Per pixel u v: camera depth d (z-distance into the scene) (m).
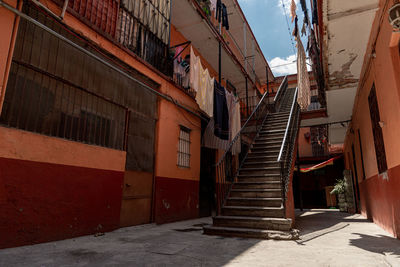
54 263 3.01
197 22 10.05
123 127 6.09
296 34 6.00
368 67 5.75
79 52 4.99
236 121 10.29
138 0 6.87
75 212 4.58
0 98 3.53
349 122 10.68
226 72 13.94
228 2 12.83
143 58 6.88
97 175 5.11
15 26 3.78
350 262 3.13
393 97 4.17
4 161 3.62
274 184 6.29
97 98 5.41
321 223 7.52
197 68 7.93
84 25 5.08
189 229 5.98
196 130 9.13
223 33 14.55
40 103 4.24
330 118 10.37
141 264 3.03
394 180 4.63
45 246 3.84
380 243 4.35
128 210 5.98
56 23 4.53
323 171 19.39
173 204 7.49
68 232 4.43
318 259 3.27
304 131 20.88
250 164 7.52
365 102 6.86
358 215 10.45
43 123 4.25
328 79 6.94
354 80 6.96
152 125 7.07
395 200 4.71
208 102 8.34
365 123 7.23
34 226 3.92
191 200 8.43
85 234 4.73
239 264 3.05
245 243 4.30
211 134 9.70
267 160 7.61
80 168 4.76
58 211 4.29
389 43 4.02
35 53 4.17
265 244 4.23
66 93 4.71
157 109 7.35
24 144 3.88
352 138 11.09
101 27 5.58
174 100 7.82
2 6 3.64
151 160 6.91
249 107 15.70
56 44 4.54
